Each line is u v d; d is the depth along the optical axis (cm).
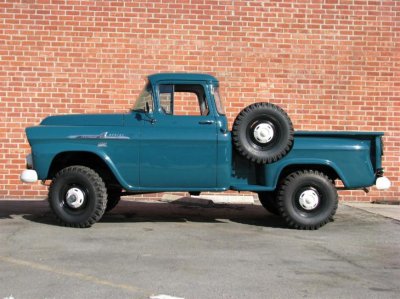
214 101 812
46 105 1156
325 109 1179
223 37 1170
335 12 1179
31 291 492
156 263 600
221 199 1113
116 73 1162
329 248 694
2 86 1152
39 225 817
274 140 790
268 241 731
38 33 1155
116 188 888
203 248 680
